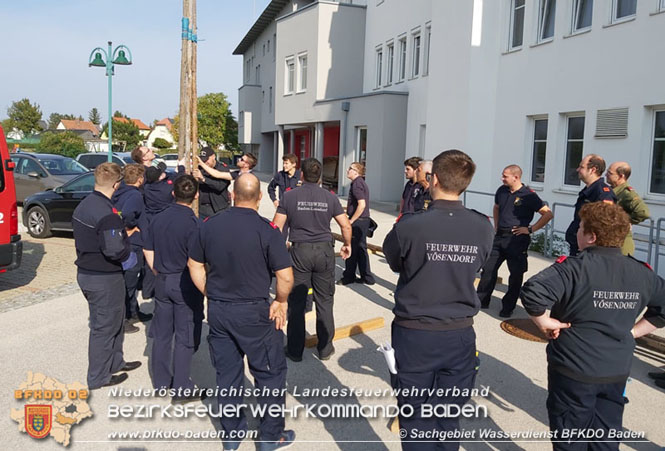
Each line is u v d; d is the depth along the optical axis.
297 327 4.91
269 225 3.33
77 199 11.25
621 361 2.69
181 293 4.03
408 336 2.87
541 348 5.32
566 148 11.62
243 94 37.44
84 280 4.16
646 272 2.72
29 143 38.81
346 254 5.14
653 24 9.38
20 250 7.00
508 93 12.98
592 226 2.73
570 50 11.16
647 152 9.75
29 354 5.07
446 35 14.03
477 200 13.60
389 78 20.34
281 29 24.36
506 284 7.85
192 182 4.08
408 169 7.06
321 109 21.75
